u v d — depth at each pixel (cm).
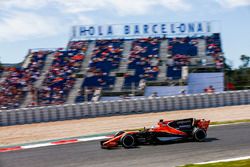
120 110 7950
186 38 13875
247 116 7038
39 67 12531
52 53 13338
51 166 3669
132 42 13812
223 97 8356
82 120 7550
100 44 13800
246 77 12962
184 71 11938
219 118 7019
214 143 4256
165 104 8125
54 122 7519
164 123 4344
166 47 13412
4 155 4472
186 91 10731
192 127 4403
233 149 3909
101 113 7875
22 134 6488
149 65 12412
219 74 11519
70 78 11856
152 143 4369
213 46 13288
